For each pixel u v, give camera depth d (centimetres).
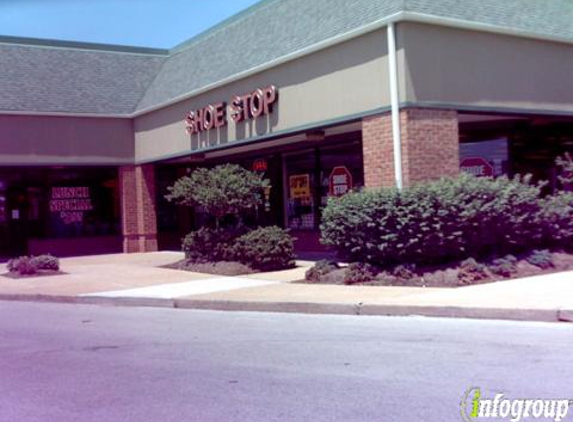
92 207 2628
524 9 1661
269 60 1778
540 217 1369
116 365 789
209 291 1353
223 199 1694
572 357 714
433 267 1285
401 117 1402
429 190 1264
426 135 1416
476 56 1497
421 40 1422
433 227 1252
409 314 1009
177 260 2141
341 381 666
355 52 1516
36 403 639
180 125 2228
